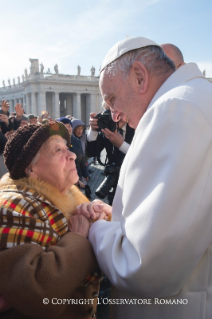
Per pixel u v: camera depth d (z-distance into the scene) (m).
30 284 1.11
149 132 1.09
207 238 1.10
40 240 1.27
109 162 3.39
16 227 1.24
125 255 1.12
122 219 1.20
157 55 1.36
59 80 49.00
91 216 1.60
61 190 1.56
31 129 1.47
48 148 1.46
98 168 10.68
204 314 1.18
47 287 1.14
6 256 1.17
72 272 1.23
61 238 1.41
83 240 1.40
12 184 1.47
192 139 1.00
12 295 1.14
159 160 1.04
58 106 50.41
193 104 1.05
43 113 13.01
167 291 1.12
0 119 6.62
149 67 1.34
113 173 3.15
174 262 1.04
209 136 1.02
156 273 1.04
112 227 1.36
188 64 1.33
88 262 1.34
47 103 54.97
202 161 1.02
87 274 1.36
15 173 1.46
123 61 1.37
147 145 1.08
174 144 1.01
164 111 1.07
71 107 57.59
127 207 1.15
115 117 1.76
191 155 0.99
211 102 1.10
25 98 58.19
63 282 1.18
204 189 1.03
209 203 1.05
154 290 1.10
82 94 55.50
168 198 0.97
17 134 1.48
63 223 1.45
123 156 3.29
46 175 1.49
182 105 1.05
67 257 1.25
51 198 1.47
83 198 1.89
